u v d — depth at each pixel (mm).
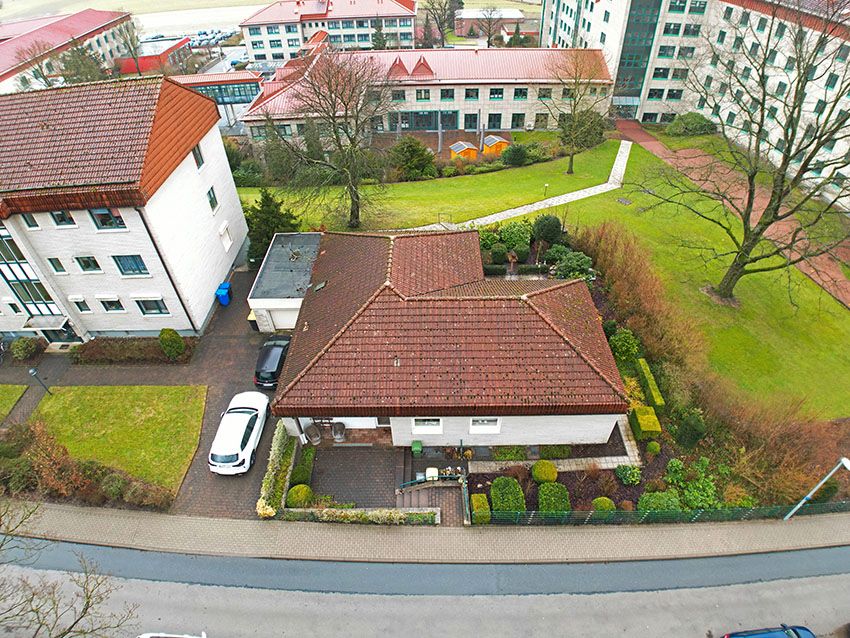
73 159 25906
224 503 23281
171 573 21109
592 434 24016
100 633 19547
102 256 27891
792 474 22609
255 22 98562
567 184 50375
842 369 30047
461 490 23297
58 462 23312
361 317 23641
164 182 27578
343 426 24781
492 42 105312
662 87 67562
